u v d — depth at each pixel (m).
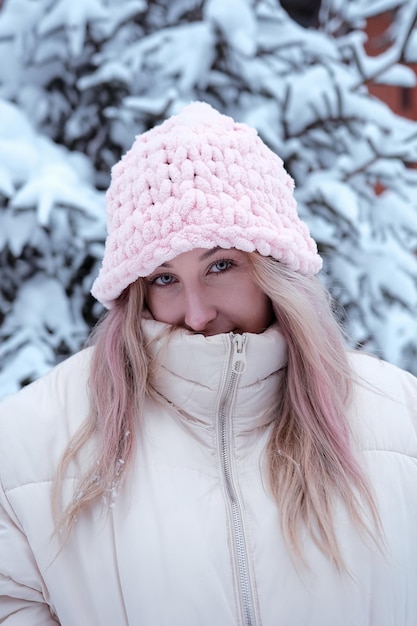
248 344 1.06
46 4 2.29
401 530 1.06
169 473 1.06
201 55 2.28
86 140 2.45
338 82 2.31
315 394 1.11
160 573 0.99
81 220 2.04
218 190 1.04
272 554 1.01
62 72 2.38
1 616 1.05
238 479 1.07
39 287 2.19
